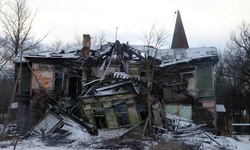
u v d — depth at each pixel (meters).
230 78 48.00
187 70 26.48
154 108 22.02
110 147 15.34
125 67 26.03
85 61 26.30
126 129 21.14
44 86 25.16
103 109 21.91
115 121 21.61
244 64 40.16
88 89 23.45
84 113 22.08
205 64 26.19
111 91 22.34
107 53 26.64
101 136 18.84
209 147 16.52
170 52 29.77
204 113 25.28
